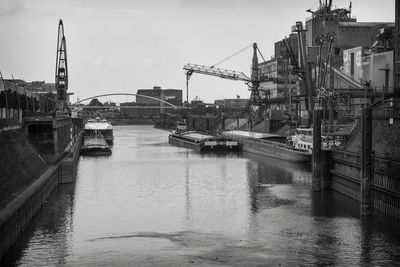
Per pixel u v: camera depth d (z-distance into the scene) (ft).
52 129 364.17
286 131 638.94
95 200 278.67
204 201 275.59
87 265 169.68
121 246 191.42
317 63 581.53
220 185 329.52
